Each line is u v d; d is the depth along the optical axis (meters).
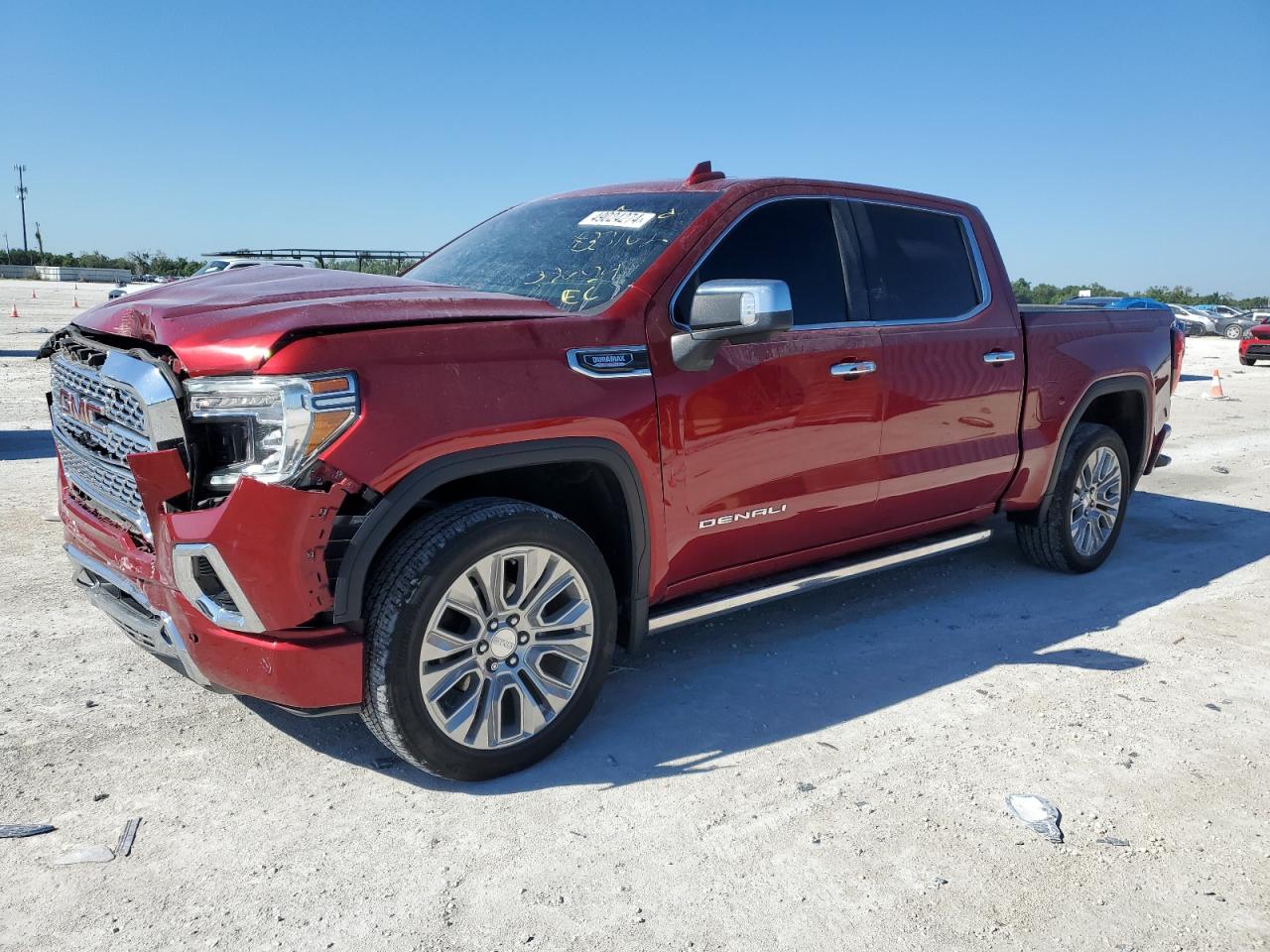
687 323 3.41
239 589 2.56
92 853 2.58
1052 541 5.23
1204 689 3.88
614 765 3.16
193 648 2.73
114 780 2.96
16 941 2.23
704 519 3.49
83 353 3.13
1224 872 2.66
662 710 3.59
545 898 2.46
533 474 3.39
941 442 4.35
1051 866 2.66
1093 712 3.64
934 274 4.44
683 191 3.88
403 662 2.75
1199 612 4.84
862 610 4.78
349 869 2.56
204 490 2.68
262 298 2.96
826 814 2.89
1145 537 6.35
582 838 2.74
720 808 2.91
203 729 3.31
